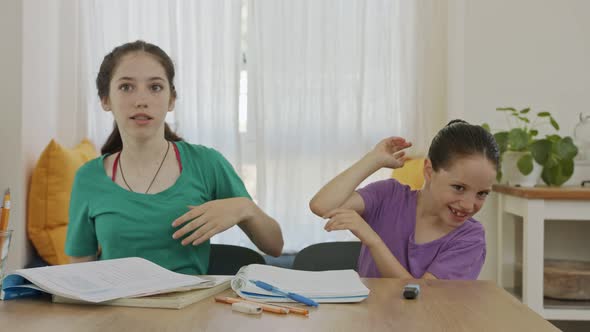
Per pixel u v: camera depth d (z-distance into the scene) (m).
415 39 3.02
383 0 3.01
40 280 0.96
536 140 2.49
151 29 3.04
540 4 2.72
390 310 0.89
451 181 1.28
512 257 2.66
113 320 0.83
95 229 1.54
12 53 2.31
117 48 1.54
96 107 2.99
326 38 3.01
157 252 1.48
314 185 3.04
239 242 3.00
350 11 3.02
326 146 3.01
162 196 1.52
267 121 3.04
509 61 2.74
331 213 1.34
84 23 2.98
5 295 0.96
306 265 1.91
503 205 2.58
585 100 2.73
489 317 0.85
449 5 2.97
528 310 0.89
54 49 2.82
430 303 0.93
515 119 2.74
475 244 1.39
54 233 2.38
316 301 0.94
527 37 2.73
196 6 2.99
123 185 1.55
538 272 2.28
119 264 1.10
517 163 2.46
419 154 3.02
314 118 3.04
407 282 1.09
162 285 0.97
